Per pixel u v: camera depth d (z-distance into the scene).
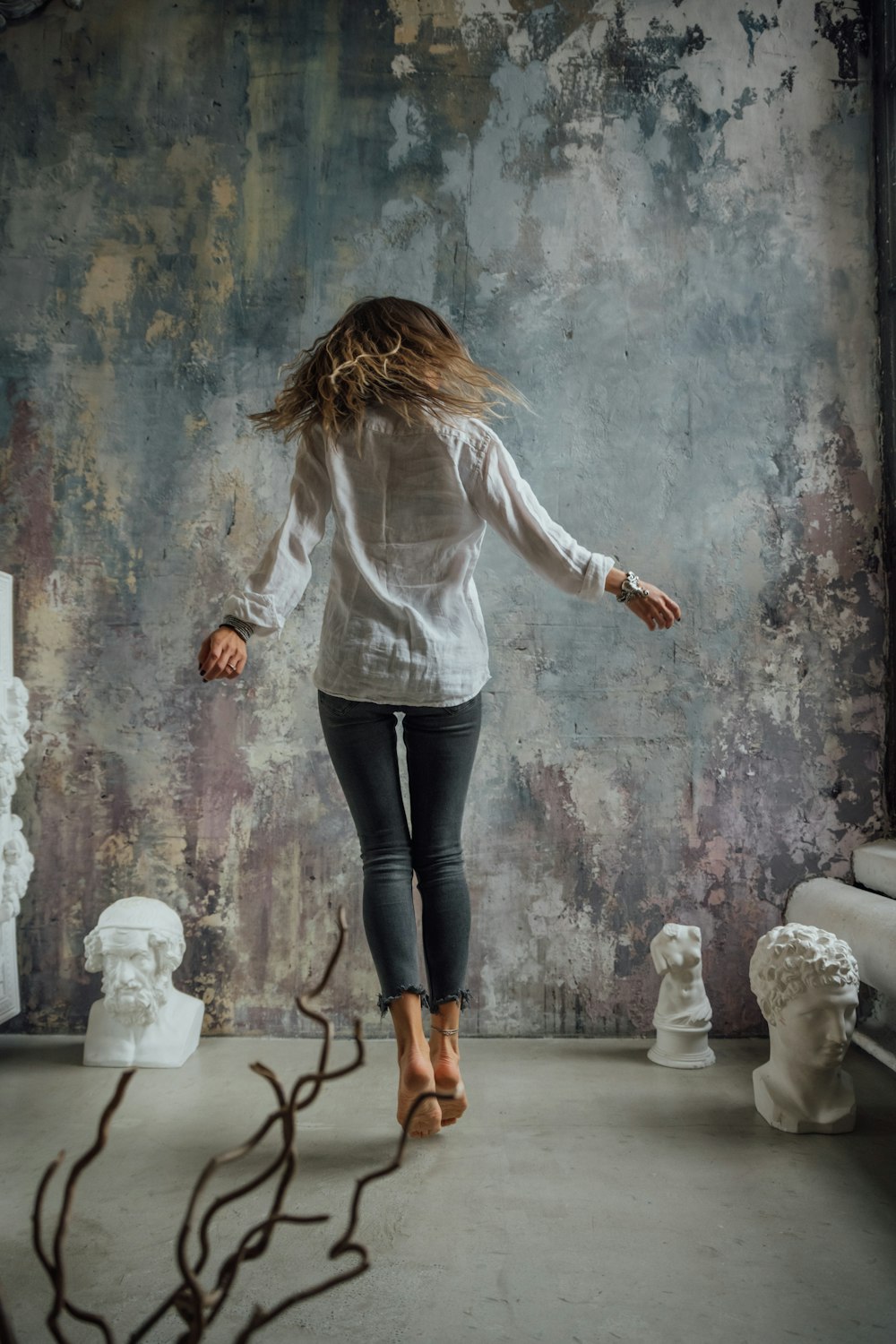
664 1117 2.19
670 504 2.88
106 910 2.58
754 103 2.91
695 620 2.86
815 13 2.92
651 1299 1.46
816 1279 1.52
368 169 2.88
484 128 2.89
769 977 2.14
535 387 2.88
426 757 2.07
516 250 2.88
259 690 2.82
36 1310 1.42
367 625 2.02
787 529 2.88
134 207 2.87
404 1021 1.90
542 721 2.84
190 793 2.82
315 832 2.81
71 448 2.84
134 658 2.83
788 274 2.90
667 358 2.89
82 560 2.83
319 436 2.09
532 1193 1.81
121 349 2.85
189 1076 2.45
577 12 2.91
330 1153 1.99
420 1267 1.55
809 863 2.84
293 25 2.89
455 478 2.03
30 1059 2.58
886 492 2.87
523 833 2.83
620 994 2.80
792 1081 2.12
